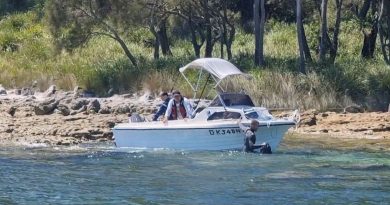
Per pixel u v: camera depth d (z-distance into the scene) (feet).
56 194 137.80
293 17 426.51
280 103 263.90
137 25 323.98
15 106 263.29
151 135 193.77
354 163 173.27
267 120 191.72
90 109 255.29
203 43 376.48
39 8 460.96
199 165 169.07
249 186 145.18
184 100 199.21
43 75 322.75
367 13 361.92
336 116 246.27
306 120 240.12
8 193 138.21
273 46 384.06
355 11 370.94
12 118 239.71
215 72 201.67
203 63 204.33
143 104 261.65
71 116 240.53
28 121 231.30
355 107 258.78
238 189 142.41
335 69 282.15
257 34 303.89
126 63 326.65
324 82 271.28
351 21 395.96
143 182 149.38
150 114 251.19
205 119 193.36
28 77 326.24
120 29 335.67
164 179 152.46
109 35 327.26
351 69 286.05
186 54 361.71
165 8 327.88
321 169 164.35
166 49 362.33
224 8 333.21
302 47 287.28
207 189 142.51
